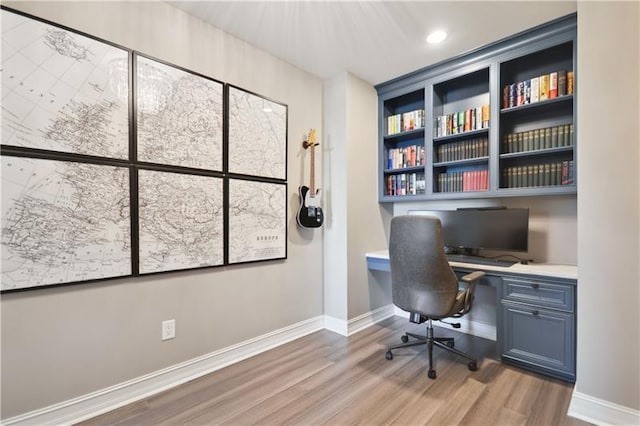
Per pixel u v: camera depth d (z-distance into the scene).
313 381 1.98
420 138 3.21
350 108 2.85
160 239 1.86
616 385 1.52
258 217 2.40
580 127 1.61
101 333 1.65
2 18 1.36
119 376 1.72
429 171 2.82
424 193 2.89
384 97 3.12
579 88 1.61
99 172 1.63
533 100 2.32
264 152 2.44
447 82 2.83
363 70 2.81
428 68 2.75
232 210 2.23
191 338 2.02
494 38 2.29
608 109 1.53
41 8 1.46
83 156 1.57
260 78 2.42
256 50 2.40
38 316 1.47
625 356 1.50
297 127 2.73
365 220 3.02
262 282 2.45
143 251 1.79
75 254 1.55
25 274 1.42
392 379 2.01
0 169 1.36
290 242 2.66
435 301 2.03
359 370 2.13
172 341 1.93
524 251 2.33
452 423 1.58
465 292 2.09
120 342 1.72
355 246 2.89
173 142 1.91
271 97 2.50
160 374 1.88
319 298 2.93
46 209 1.47
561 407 1.70
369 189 3.08
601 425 1.54
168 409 1.69
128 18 1.74
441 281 2.00
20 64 1.40
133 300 1.77
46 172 1.47
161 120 1.86
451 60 2.60
